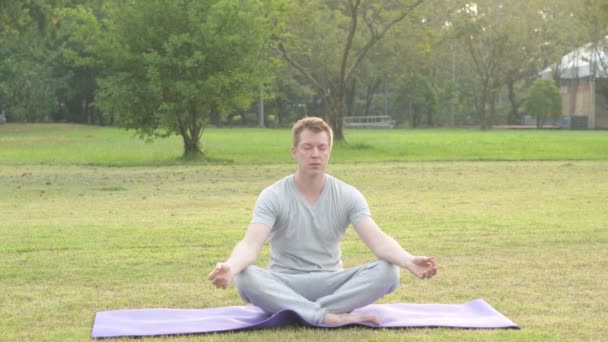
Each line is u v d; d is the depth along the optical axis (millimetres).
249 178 19562
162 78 25656
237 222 11156
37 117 65688
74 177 19828
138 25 25922
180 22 25922
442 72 74500
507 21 61625
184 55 25469
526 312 6016
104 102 26391
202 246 9078
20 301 6422
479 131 61094
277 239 5727
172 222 11156
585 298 6473
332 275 5621
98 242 9312
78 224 10922
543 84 69625
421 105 73875
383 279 5473
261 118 70250
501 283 7043
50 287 6934
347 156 28391
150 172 21672
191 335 5281
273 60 28281
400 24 42281
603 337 5297
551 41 65562
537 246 8984
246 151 31656
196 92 25203
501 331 5387
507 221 11141
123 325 5523
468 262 8023
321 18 57094
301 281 5598
